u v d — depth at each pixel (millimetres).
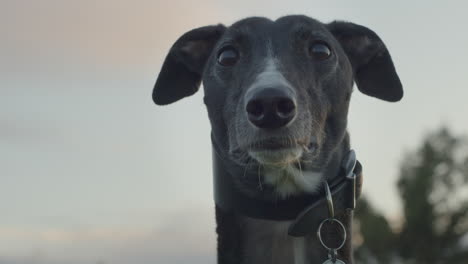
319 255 962
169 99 1086
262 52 973
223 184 975
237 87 967
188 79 1089
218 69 995
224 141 980
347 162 962
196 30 1067
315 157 947
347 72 1004
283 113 885
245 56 983
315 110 956
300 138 916
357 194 965
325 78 978
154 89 1082
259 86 893
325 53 983
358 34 1060
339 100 987
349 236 965
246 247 974
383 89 1079
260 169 943
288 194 950
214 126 995
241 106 937
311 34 986
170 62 1075
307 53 980
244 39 989
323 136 964
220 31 1065
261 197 954
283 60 960
